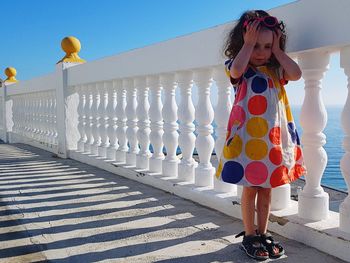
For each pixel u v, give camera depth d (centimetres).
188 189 371
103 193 403
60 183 457
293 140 241
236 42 247
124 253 246
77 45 687
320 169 266
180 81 396
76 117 681
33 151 808
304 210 268
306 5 250
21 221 314
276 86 238
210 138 374
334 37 232
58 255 245
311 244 251
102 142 582
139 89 472
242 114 236
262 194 245
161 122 448
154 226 296
